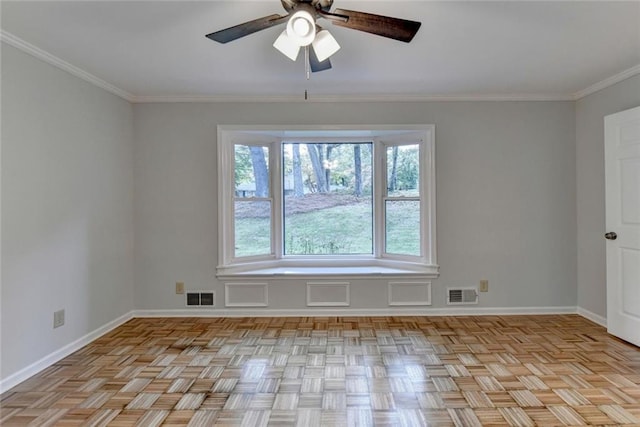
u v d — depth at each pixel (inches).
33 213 101.1
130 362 108.0
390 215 162.6
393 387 92.5
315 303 150.2
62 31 90.7
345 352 114.0
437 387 92.4
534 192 148.9
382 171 163.6
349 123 149.4
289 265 163.0
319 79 128.0
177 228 149.6
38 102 102.7
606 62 113.1
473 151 148.6
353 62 112.6
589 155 140.4
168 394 90.2
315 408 83.7
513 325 136.6
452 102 148.3
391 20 68.0
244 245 158.1
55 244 109.0
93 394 90.3
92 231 125.6
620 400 85.5
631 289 117.4
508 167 148.7
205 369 103.3
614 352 111.9
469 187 148.9
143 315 149.8
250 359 109.7
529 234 148.9
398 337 126.1
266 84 133.1
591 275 140.6
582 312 145.8
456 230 149.3
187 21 86.4
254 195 160.7
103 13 82.4
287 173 168.4
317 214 168.6
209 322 143.4
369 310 149.9
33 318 100.9
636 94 118.5
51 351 107.1
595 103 136.9
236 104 149.5
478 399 86.6
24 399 88.0
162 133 148.6
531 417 79.4
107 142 133.7
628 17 85.0
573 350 113.7
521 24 88.4
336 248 167.6
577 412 81.0
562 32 92.7
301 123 149.5
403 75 124.3
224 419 80.0
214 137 149.0
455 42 98.5
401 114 148.9
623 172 119.6
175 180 149.1
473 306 149.6
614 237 122.9
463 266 149.5
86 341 121.9
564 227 148.9
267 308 150.3
